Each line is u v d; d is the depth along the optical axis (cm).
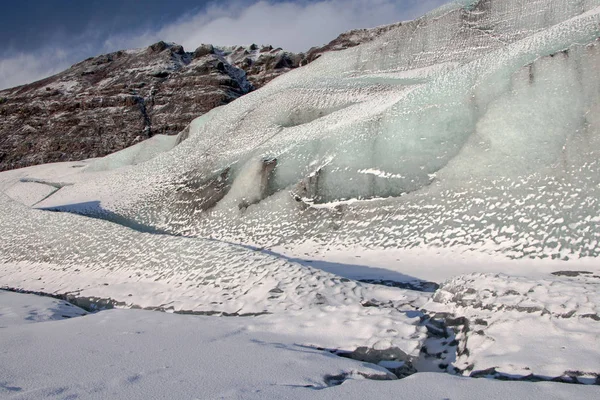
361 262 1619
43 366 591
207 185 2581
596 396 456
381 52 3403
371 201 1891
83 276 1714
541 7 3119
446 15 3341
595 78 1636
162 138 4178
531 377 545
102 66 7681
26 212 2536
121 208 2875
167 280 1404
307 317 846
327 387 503
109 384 510
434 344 746
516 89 1769
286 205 2114
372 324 761
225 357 617
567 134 1605
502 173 1658
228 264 1334
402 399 464
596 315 651
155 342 711
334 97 2783
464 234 1585
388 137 1988
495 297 782
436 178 1794
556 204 1498
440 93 1975
